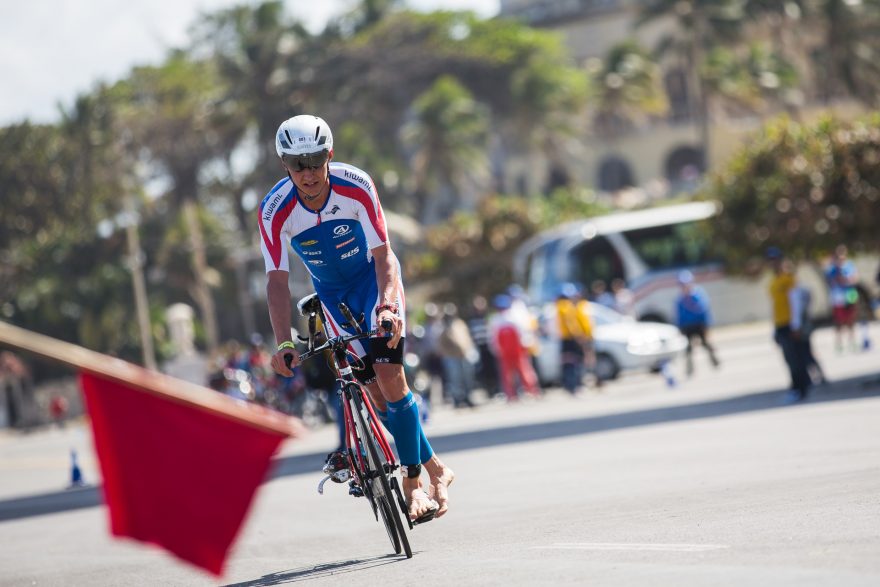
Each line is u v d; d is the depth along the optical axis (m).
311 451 52.78
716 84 184.00
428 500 17.84
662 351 77.19
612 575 13.88
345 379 17.95
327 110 189.12
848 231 54.91
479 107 199.38
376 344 17.48
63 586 19.73
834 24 187.50
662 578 13.29
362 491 18.38
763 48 195.50
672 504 20.84
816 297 107.50
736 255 79.19
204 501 13.25
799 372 44.91
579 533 18.41
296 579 16.97
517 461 34.94
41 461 72.38
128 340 169.12
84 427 124.94
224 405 13.27
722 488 22.48
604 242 105.88
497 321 70.56
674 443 34.09
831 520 16.47
